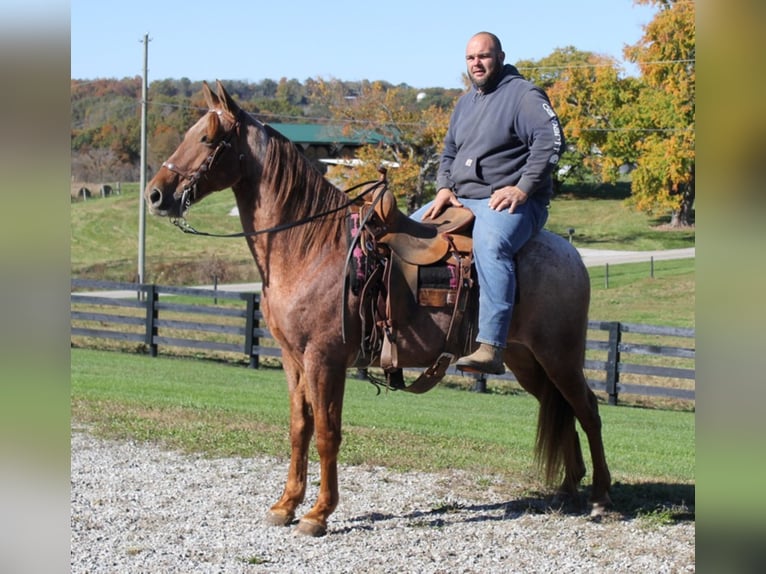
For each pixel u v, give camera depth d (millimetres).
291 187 4945
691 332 12781
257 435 7691
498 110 5223
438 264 5047
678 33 39562
